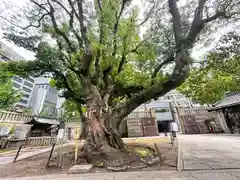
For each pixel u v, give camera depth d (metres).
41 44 6.82
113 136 5.81
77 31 6.89
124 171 4.06
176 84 5.24
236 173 3.29
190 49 5.51
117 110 6.47
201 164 4.20
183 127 15.88
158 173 3.68
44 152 8.27
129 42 6.96
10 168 4.97
